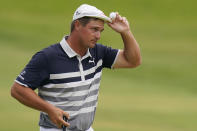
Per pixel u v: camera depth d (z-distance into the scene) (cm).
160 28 10088
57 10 11150
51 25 10069
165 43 8975
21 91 1590
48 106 1564
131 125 4094
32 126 3838
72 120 1634
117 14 1717
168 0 11812
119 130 3881
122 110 4681
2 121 3950
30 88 1594
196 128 4084
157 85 6469
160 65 7562
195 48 8656
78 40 1611
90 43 1605
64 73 1608
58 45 1620
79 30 1606
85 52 1638
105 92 5650
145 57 7988
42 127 1667
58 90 1616
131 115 4494
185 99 5544
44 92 1627
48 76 1603
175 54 8275
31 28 9700
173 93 5950
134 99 5334
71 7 11375
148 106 4975
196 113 4719
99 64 1717
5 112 4250
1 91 5238
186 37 9450
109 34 9288
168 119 4416
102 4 11600
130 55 1739
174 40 9231
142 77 6850
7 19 10219
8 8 11019
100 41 8888
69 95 1620
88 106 1664
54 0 11619
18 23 9975
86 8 1599
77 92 1627
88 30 1595
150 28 10088
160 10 11312
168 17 10906
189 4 11612
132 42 1733
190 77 7019
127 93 5697
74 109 1628
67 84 1612
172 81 6806
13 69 6650
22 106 4538
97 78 1709
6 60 7175
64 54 1611
